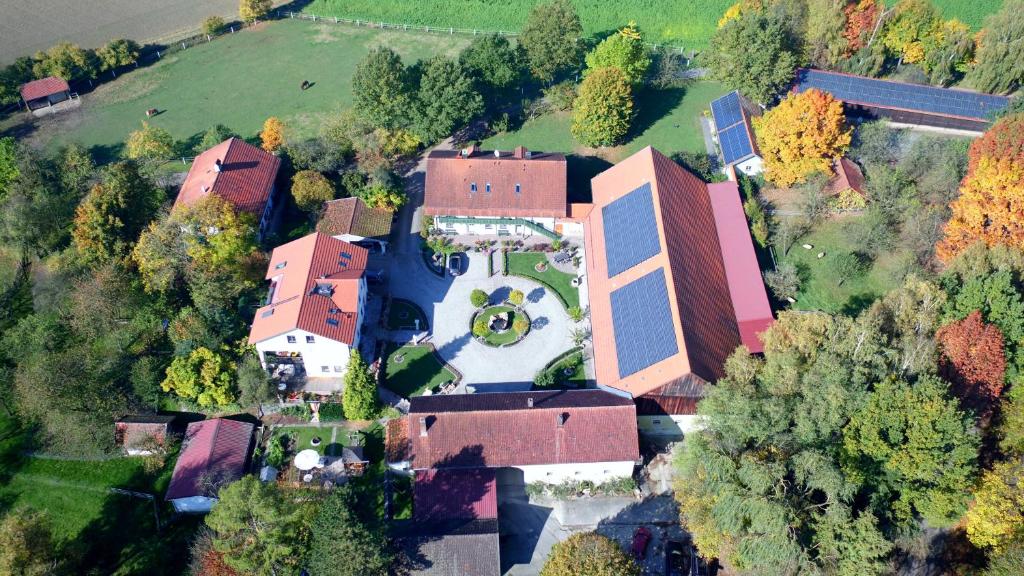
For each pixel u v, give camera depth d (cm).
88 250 10175
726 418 7462
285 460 8562
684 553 7738
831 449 7238
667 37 15862
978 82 12781
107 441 8738
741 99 12425
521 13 16888
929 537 7694
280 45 16375
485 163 11231
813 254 10538
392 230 11488
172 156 12875
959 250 9288
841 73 13250
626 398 8406
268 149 12544
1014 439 7356
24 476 8606
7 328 10381
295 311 8931
